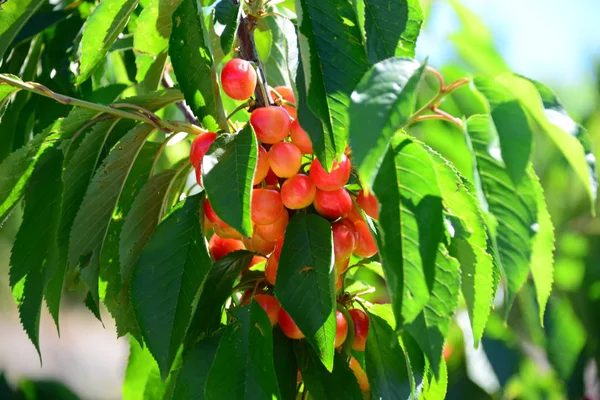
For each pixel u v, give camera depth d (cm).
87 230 85
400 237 72
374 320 85
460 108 110
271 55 99
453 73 110
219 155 74
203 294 83
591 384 138
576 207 154
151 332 78
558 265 145
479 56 115
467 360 118
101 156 86
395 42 81
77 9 102
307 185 78
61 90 98
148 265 80
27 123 100
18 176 86
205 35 78
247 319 79
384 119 68
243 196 72
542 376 132
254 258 87
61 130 84
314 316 77
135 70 109
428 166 73
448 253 76
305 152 79
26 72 101
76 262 85
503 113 69
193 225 80
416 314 71
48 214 86
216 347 81
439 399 87
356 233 82
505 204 72
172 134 85
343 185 78
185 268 80
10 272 85
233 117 101
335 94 77
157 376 91
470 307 79
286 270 78
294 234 79
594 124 166
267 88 84
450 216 77
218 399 77
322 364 82
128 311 85
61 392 123
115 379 501
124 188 86
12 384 120
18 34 97
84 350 615
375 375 83
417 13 81
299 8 77
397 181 73
